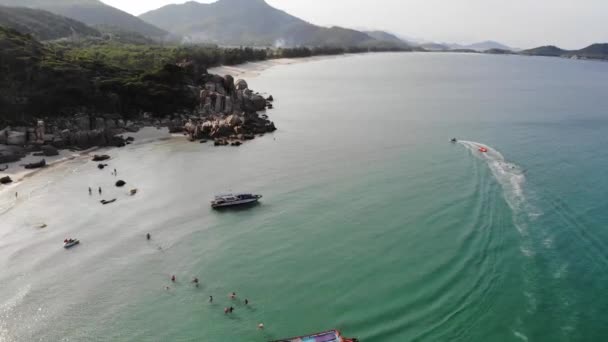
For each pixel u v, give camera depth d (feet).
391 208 280.51
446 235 245.04
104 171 358.23
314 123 541.34
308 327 181.16
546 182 315.99
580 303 190.39
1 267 221.25
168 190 319.88
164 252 236.02
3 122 413.39
